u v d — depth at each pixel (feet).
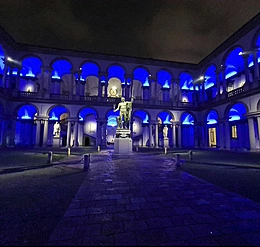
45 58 92.94
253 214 11.75
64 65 107.45
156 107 100.99
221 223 10.44
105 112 95.81
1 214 11.65
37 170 27.58
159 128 120.16
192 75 110.32
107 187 18.17
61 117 119.34
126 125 51.19
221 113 85.30
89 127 118.01
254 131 67.67
